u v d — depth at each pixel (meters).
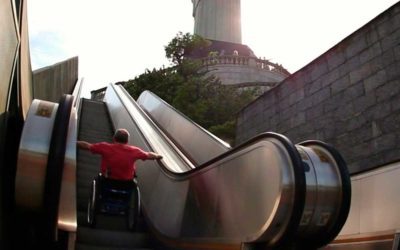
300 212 3.64
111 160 5.57
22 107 4.30
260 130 10.77
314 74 8.76
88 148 5.59
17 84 3.71
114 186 5.52
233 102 19.70
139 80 25.64
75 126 3.66
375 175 5.29
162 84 24.30
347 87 7.69
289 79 9.69
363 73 7.32
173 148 8.70
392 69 6.68
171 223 5.85
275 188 3.76
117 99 15.05
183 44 28.70
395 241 4.59
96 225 5.98
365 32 7.38
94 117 14.64
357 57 7.52
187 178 5.80
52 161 3.32
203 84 20.89
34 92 8.12
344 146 7.54
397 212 4.81
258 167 4.10
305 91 9.01
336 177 4.19
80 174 7.69
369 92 7.11
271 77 29.83
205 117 19.19
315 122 8.52
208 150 8.99
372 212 5.21
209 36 42.09
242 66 28.88
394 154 6.36
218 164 4.93
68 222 3.44
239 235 4.15
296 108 9.27
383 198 5.07
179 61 28.72
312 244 4.29
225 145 8.22
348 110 7.57
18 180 3.36
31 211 3.53
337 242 5.54
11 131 3.71
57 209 3.28
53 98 11.17
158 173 7.20
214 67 28.16
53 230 3.36
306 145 4.76
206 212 4.96
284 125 9.67
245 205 4.19
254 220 3.98
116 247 5.22
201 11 43.88
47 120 3.61
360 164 7.06
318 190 4.06
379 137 6.73
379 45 7.03
